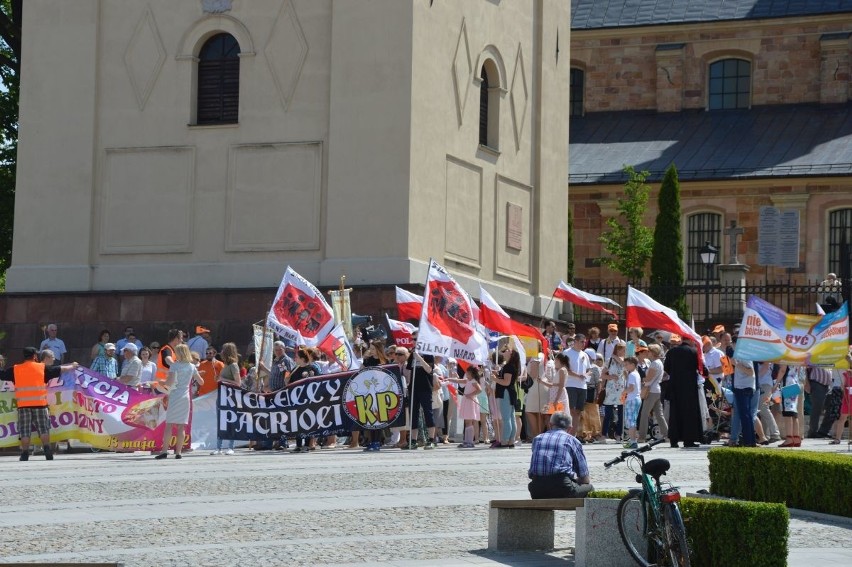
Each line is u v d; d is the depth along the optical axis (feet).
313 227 137.69
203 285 140.15
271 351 114.52
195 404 110.52
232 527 65.82
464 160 145.59
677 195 194.70
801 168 208.85
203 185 141.28
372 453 104.32
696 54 231.09
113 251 143.23
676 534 53.31
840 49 224.33
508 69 154.61
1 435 107.76
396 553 59.88
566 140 166.09
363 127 136.56
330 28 138.62
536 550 61.82
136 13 144.25
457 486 81.51
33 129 145.69
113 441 108.78
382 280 134.51
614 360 117.29
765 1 231.09
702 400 112.98
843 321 103.19
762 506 54.34
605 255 214.69
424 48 138.00
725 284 184.44
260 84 140.46
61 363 135.54
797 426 110.32
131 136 143.54
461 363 116.26
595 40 234.99
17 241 145.38
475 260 147.54
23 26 146.41
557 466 63.36
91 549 59.77
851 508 70.59
